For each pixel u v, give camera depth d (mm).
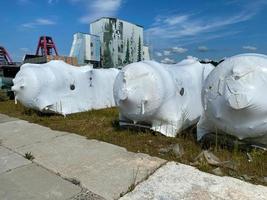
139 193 2865
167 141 4645
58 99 7320
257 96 3398
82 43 30938
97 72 8531
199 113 5781
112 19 35062
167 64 5645
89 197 2822
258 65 3506
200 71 5992
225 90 3650
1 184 3189
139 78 4727
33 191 2990
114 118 6754
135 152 4180
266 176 3143
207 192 2826
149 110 4770
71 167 3648
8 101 12039
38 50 32844
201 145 4297
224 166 3398
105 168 3564
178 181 3102
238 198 2688
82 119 6844
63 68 7590
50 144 4758
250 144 3869
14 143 4906
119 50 36031
